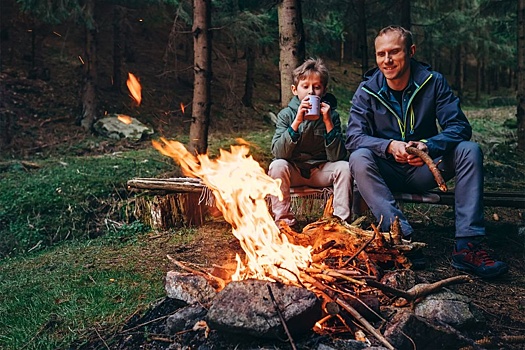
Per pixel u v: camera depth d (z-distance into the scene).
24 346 2.82
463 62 24.45
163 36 17.27
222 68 16.31
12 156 9.34
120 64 13.19
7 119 10.28
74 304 3.24
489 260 3.34
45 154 9.58
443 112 3.57
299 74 3.73
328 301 2.47
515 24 11.46
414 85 3.57
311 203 3.94
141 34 16.86
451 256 3.75
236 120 12.94
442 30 13.84
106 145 10.16
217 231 4.67
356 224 3.42
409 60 3.53
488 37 17.44
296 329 2.30
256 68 17.19
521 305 3.00
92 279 3.67
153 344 2.57
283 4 4.91
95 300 3.27
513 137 10.44
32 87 12.12
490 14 11.50
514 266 3.65
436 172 3.14
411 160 3.33
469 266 3.36
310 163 3.84
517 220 4.66
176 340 2.51
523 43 8.49
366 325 2.35
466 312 2.61
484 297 3.09
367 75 3.80
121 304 3.16
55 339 2.85
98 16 12.05
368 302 2.47
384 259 3.04
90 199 6.21
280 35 4.96
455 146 3.44
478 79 22.69
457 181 3.39
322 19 11.94
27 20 13.26
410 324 2.38
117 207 6.05
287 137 3.66
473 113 17.19
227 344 2.35
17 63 13.05
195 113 6.25
